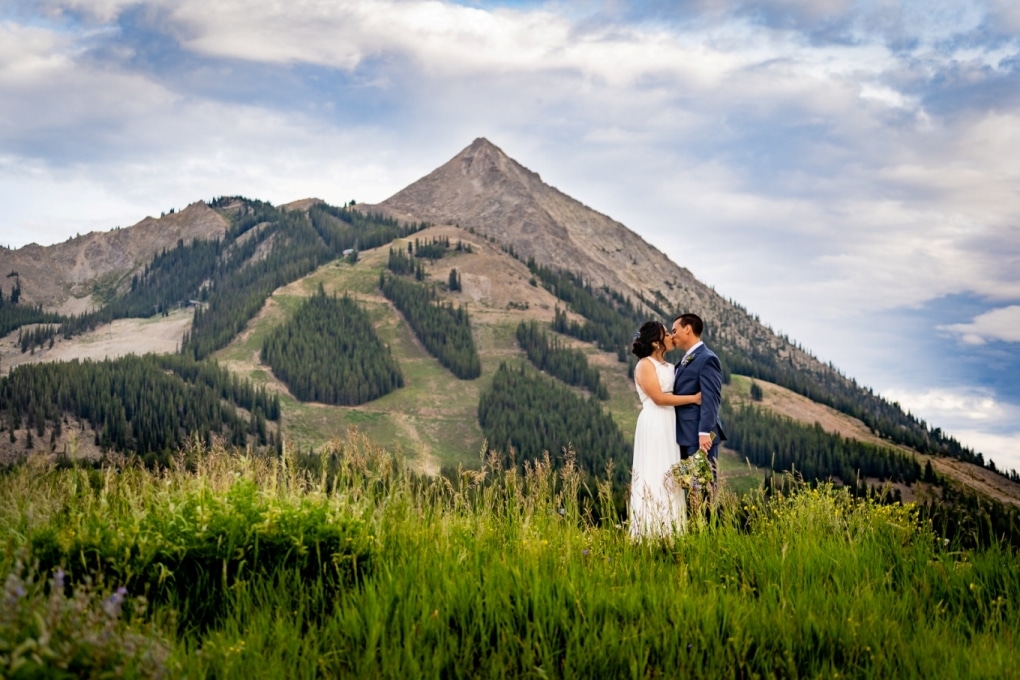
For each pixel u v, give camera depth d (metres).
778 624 5.44
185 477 7.80
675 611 5.59
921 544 7.21
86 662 4.08
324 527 6.50
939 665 5.14
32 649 3.98
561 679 5.00
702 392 9.05
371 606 5.40
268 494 6.95
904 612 5.91
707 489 8.54
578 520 8.20
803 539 7.24
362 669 4.79
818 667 5.12
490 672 4.95
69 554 5.93
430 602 5.62
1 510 6.97
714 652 5.14
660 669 4.99
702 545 7.24
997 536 7.35
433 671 4.80
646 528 8.01
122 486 7.43
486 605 5.61
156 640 4.63
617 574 6.56
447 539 7.05
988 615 6.19
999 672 5.04
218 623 5.59
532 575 6.11
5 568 5.76
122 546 5.98
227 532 6.24
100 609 4.45
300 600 5.67
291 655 4.90
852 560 6.83
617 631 5.27
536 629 5.31
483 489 8.20
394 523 7.23
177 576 6.01
